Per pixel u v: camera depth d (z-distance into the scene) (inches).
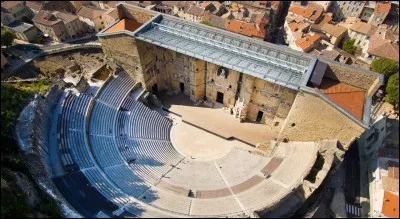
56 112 1925.4
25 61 3006.9
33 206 1317.7
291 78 1747.0
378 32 3464.6
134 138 2036.2
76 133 1855.3
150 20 2182.6
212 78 2235.5
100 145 1888.5
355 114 1620.3
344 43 3570.4
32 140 1596.9
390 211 1856.5
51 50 3102.9
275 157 1867.6
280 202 1562.5
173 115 2345.0
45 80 2143.2
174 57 2229.3
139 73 2269.9
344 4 4311.0
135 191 1664.6
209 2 3858.3
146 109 2250.2
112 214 1487.5
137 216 1498.5
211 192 1702.8
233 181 1781.5
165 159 1971.0
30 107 1759.4
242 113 2250.2
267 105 2111.2
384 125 2294.5
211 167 1930.4
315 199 1679.4
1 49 3122.5
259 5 3966.5
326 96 1609.3
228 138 2165.4
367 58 3331.7
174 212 1547.7
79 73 2610.7
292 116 1787.6
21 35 3376.0
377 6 4092.0
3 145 1530.5
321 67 1771.7
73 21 3516.2
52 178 1585.9
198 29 2144.4
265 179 1723.7
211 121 2288.4
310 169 1621.6
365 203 2042.3
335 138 1729.8
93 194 1576.0
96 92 2156.7
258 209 1472.7
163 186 1733.5
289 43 3577.8
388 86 2669.8
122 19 2349.9
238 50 1978.3
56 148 1743.4
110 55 2279.8
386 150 2178.9
